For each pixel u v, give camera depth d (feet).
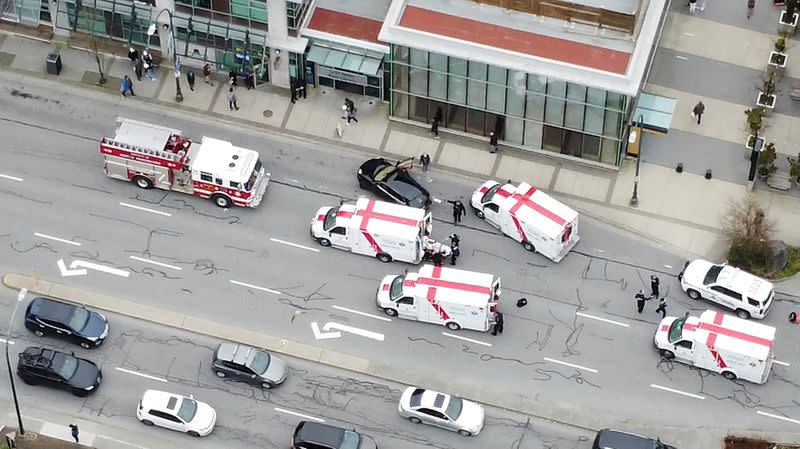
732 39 379.96
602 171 356.38
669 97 368.48
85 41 368.48
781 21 380.37
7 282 330.34
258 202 345.51
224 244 340.18
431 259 339.16
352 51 357.61
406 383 320.29
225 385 318.45
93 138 357.20
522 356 325.21
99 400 314.76
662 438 313.94
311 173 354.33
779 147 361.10
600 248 343.05
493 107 352.08
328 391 318.65
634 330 329.52
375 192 349.00
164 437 310.45
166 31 363.97
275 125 362.33
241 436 311.47
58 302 321.32
